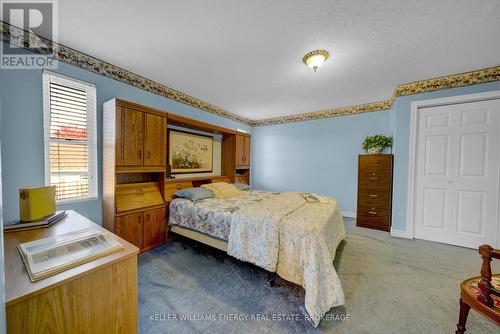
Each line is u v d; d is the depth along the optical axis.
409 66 2.45
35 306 0.68
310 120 4.65
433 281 1.92
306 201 2.72
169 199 2.83
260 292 1.73
